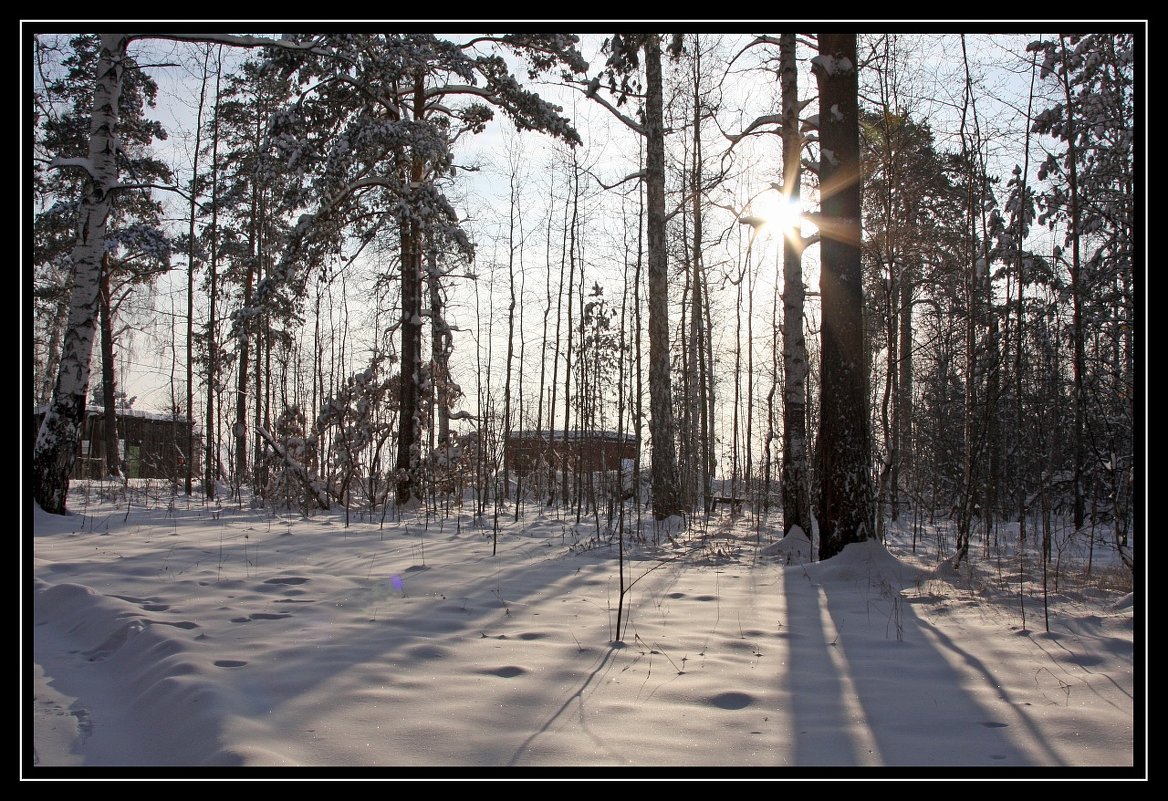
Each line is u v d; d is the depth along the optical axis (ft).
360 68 52.95
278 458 55.77
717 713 14.10
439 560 31.37
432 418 68.13
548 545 38.27
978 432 46.01
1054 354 58.08
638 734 12.96
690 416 84.23
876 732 13.19
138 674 15.60
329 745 12.03
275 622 19.90
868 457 32.12
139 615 19.12
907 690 15.48
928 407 82.07
